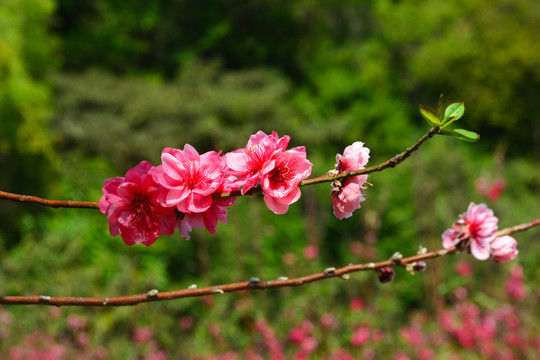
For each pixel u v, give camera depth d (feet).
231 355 18.20
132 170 3.32
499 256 4.43
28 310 20.47
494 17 62.54
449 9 63.46
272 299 20.89
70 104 42.22
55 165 37.40
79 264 25.46
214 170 3.34
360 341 18.37
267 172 3.22
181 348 20.90
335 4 64.54
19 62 38.45
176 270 30.32
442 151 35.45
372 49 63.72
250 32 62.18
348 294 22.39
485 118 62.13
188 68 48.32
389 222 32.48
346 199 3.48
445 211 29.81
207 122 39.06
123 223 3.30
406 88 64.23
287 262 23.34
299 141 44.45
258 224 26.84
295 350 18.65
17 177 35.99
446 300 23.66
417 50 65.26
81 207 3.37
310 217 27.94
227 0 60.49
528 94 60.75
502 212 30.91
